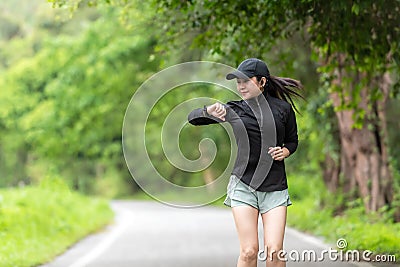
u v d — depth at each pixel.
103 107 70.31
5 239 20.64
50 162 77.88
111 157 78.88
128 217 40.53
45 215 27.41
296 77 27.38
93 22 70.25
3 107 79.94
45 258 18.88
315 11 16.61
